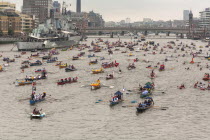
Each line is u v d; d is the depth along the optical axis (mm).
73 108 100312
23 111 97250
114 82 139375
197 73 164500
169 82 139500
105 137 78188
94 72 162500
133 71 169500
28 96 114875
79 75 157000
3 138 77438
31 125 85875
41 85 132875
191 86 131000
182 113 95250
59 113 95500
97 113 95625
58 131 81875
